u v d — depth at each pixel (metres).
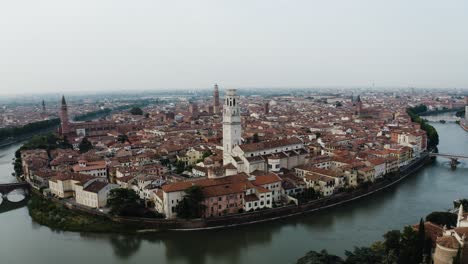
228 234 186.38
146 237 184.62
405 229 148.00
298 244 174.62
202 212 194.38
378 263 128.25
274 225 196.88
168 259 164.88
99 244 180.62
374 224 196.62
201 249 172.50
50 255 170.00
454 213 175.38
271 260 160.25
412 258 126.50
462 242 117.69
